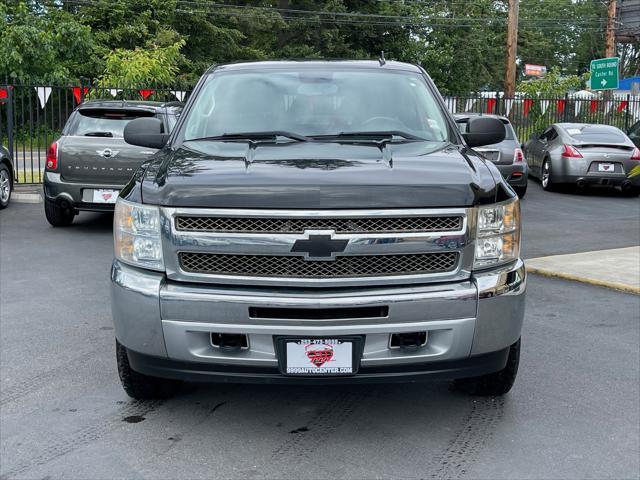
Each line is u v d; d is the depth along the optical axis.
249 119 4.82
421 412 4.32
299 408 4.38
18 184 15.30
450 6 51.91
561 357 5.32
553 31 77.88
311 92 5.04
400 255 3.64
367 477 3.53
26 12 29.02
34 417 4.22
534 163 17.91
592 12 76.19
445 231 3.65
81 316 6.28
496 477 3.54
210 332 3.63
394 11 47.44
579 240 10.41
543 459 3.73
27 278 7.67
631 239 10.49
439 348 3.69
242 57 40.12
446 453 3.79
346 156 4.09
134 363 3.90
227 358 3.65
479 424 4.15
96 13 33.56
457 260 3.70
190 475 3.55
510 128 15.23
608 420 4.22
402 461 3.70
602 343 5.66
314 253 3.57
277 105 4.92
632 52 68.06
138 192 3.84
